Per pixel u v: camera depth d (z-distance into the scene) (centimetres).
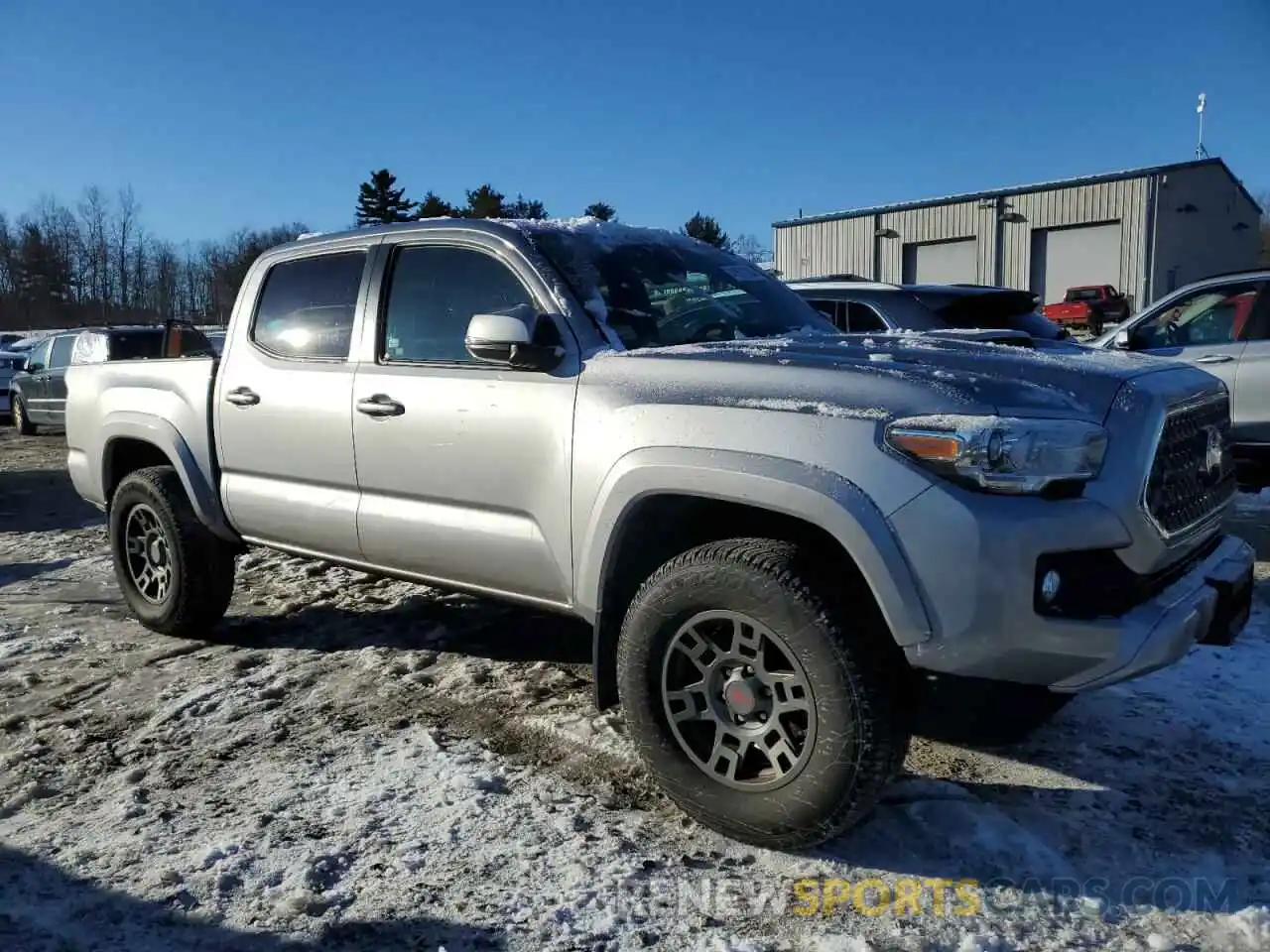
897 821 319
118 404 522
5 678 464
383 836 316
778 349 332
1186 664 447
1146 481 281
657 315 384
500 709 414
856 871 294
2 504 1010
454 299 396
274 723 405
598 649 337
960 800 330
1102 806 328
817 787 284
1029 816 323
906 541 271
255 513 461
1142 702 407
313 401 425
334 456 419
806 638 282
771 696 297
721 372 317
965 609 266
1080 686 271
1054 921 270
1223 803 329
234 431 461
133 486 511
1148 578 286
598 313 364
